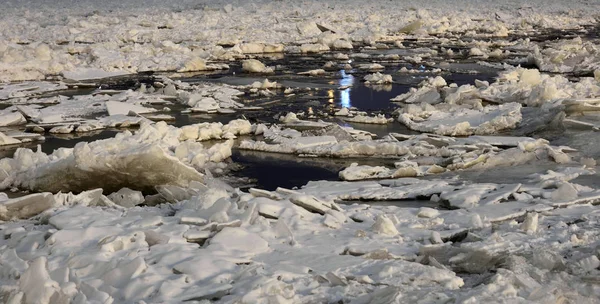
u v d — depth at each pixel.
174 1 54.22
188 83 23.39
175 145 14.30
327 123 17.16
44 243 7.96
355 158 14.08
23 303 6.15
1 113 18.23
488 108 17.83
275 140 15.23
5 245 8.07
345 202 10.85
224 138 15.79
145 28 38.59
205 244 7.85
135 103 19.62
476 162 13.04
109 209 9.83
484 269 7.13
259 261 7.32
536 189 10.73
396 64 29.08
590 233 8.19
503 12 51.56
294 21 43.22
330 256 7.49
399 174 12.45
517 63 29.19
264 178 12.70
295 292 6.39
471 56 31.52
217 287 6.38
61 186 11.59
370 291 6.42
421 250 7.64
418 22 40.59
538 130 15.71
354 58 31.02
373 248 7.82
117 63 27.00
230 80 24.36
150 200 10.98
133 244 7.64
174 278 6.71
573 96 18.73
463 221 9.18
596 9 54.38
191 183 10.78
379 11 49.66
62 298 6.07
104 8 49.50
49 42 32.22
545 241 7.95
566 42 31.83
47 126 16.95
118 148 11.34
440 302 5.95
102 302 6.12
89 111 18.80
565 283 6.47
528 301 5.83
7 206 9.76
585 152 13.86
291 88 22.47
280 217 8.84
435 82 22.17
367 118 17.61
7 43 28.72
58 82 23.92
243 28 39.03
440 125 16.42
